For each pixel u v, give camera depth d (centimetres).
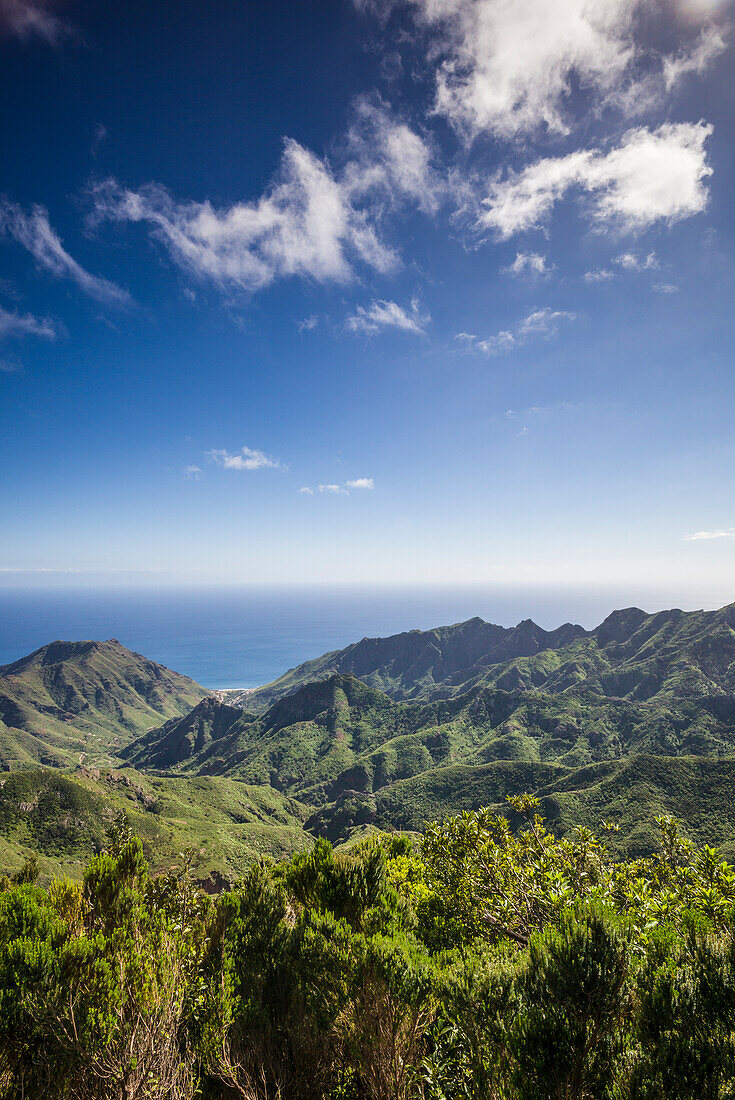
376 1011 418
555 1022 348
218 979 507
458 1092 364
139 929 548
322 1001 467
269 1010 473
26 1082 364
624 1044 352
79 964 466
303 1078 402
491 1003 406
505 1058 356
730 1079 311
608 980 358
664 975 379
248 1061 402
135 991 426
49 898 611
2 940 476
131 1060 353
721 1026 339
